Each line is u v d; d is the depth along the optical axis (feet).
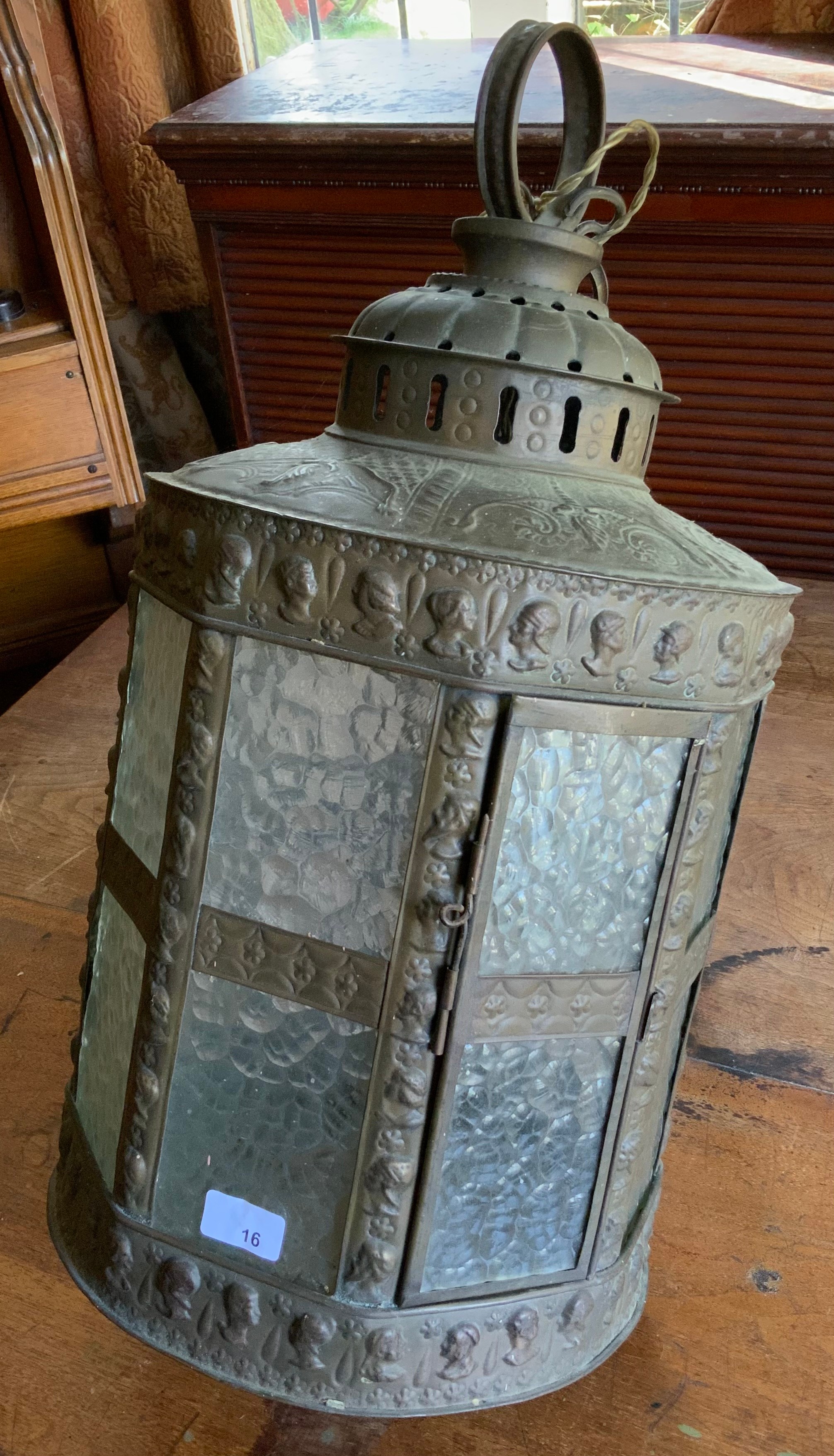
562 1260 2.08
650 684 1.80
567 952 1.91
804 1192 2.72
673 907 1.97
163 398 6.42
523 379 1.87
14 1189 2.63
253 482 1.89
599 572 1.70
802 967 3.45
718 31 5.84
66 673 4.94
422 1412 1.99
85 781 4.22
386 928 1.84
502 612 1.70
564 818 1.83
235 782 1.91
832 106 4.32
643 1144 2.14
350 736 1.81
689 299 4.85
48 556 5.94
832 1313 2.42
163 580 1.98
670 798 1.92
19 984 3.27
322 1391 1.98
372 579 1.72
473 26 6.31
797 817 4.09
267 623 1.81
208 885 1.95
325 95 5.18
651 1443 2.14
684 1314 2.41
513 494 1.83
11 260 4.87
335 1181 1.93
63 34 5.38
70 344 4.59
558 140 4.46
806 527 5.28
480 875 1.77
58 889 3.67
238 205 5.18
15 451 4.66
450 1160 1.93
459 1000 1.82
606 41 5.83
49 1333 2.29
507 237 1.94
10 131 4.54
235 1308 2.00
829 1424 2.19
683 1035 2.34
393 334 1.96
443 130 4.53
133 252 5.81
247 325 5.62
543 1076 1.96
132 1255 2.09
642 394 2.00
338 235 5.16
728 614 1.85
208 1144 2.03
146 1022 2.01
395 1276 1.94
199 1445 2.10
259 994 1.95
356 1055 1.90
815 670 4.87
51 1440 2.10
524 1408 2.19
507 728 1.73
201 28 5.51
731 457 5.20
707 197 4.50
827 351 4.78
